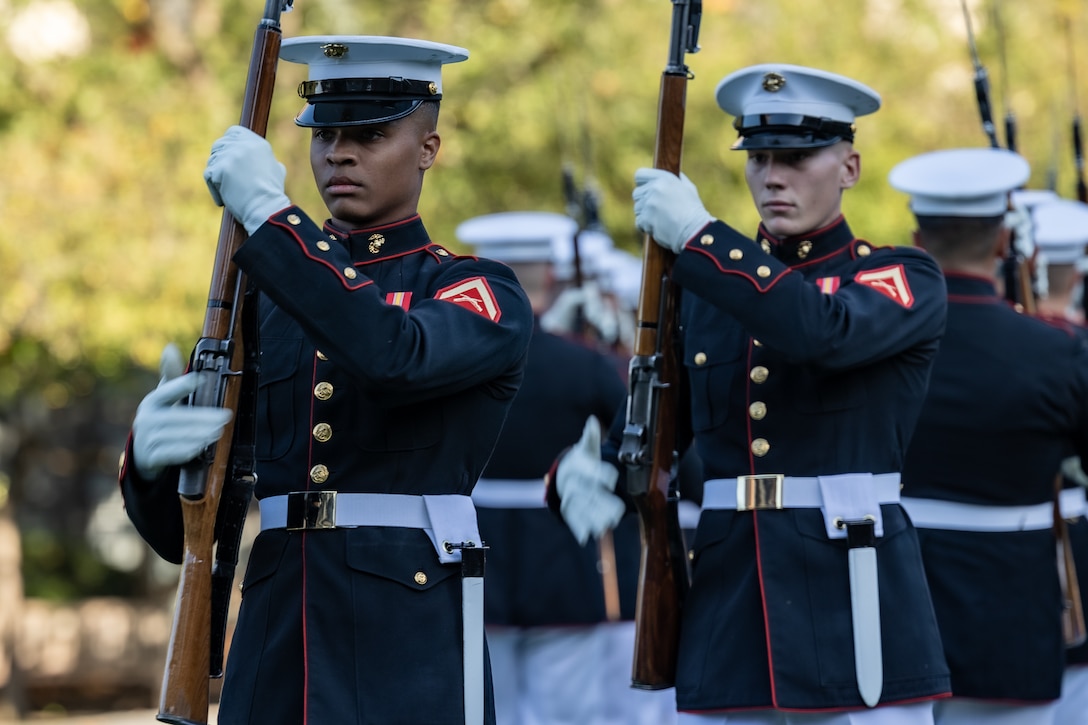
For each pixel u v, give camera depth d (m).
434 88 14.67
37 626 49.78
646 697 27.39
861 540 15.96
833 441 16.20
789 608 15.99
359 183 14.41
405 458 14.09
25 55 38.31
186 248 37.19
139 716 45.00
